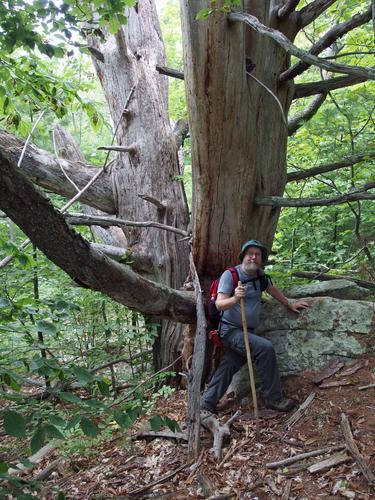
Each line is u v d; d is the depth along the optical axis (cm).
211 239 502
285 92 525
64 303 318
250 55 466
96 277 372
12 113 435
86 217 545
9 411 205
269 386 436
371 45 653
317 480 338
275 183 533
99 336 662
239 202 489
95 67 701
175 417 490
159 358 627
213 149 455
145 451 429
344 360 459
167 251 637
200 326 457
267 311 511
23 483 247
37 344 319
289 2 477
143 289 423
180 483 369
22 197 285
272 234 565
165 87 698
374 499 307
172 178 659
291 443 386
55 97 423
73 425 219
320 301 494
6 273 494
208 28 404
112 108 688
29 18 323
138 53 682
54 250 330
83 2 328
